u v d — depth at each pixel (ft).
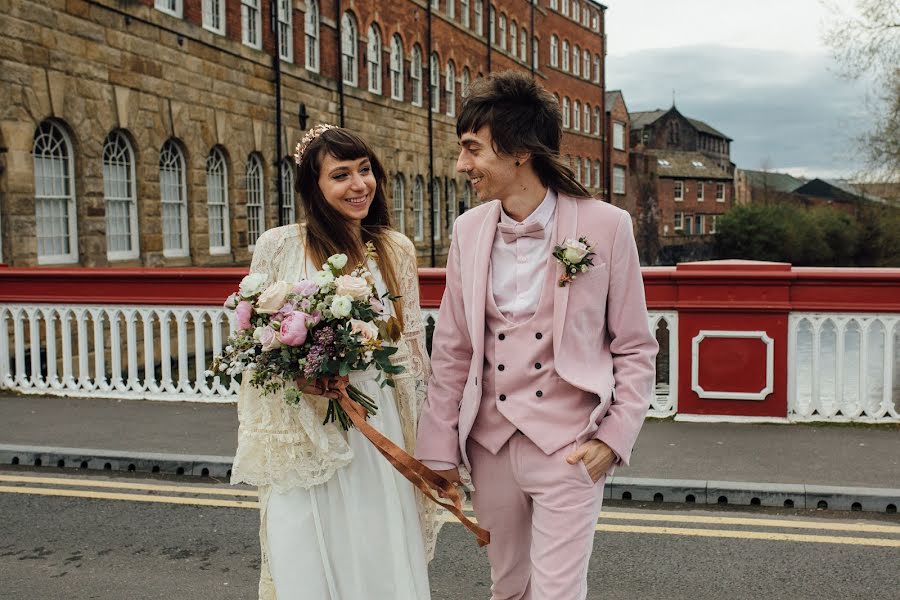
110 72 47.85
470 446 8.51
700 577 13.20
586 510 7.86
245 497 17.52
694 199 266.77
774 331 21.71
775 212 226.17
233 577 13.39
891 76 91.66
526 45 153.38
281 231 9.14
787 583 12.91
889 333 21.40
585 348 8.00
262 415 8.68
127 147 50.39
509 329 8.08
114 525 15.79
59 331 39.78
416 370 9.30
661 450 19.53
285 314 8.14
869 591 12.56
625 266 8.08
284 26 72.02
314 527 8.60
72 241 45.70
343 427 8.48
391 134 95.86
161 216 52.49
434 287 24.39
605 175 203.21
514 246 8.21
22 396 26.53
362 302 8.32
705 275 21.84
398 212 100.32
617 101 211.41
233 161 61.46
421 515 9.45
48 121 44.19
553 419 7.94
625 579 13.16
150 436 21.38
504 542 8.62
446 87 115.14
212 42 58.18
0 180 40.40
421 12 105.19
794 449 19.49
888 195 104.78
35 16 42.11
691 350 22.16
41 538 15.11
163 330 25.76
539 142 7.88
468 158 8.04
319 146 8.81
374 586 8.72
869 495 16.24
